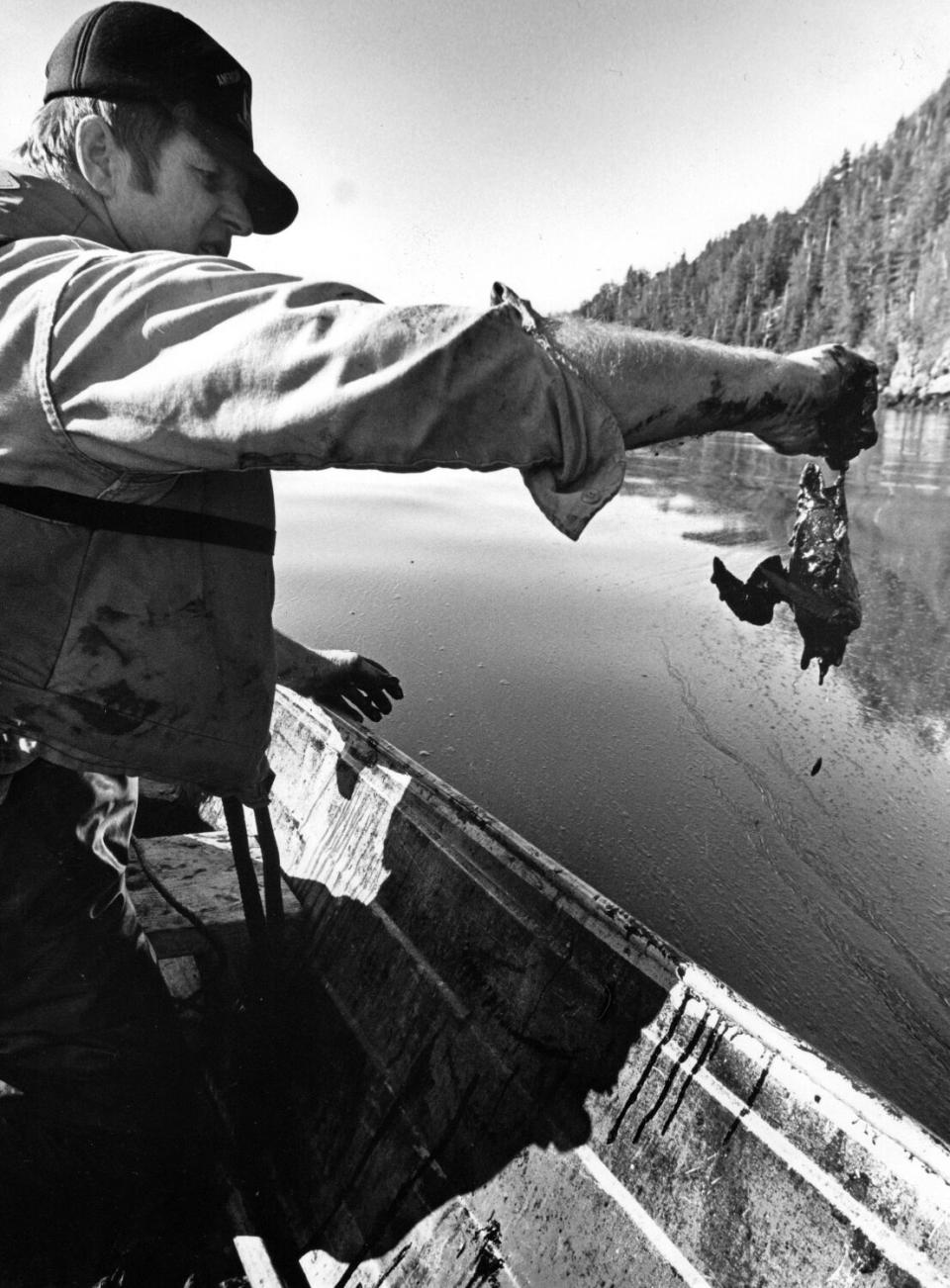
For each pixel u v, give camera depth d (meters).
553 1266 1.09
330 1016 1.59
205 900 1.73
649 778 3.91
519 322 0.70
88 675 1.01
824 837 3.41
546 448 0.71
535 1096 1.23
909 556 7.25
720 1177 1.01
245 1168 1.44
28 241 0.87
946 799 3.57
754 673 4.96
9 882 1.10
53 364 0.77
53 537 0.93
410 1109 1.36
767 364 0.78
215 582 1.06
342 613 6.26
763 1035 1.06
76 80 0.95
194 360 0.71
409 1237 1.23
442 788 1.68
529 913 1.38
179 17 0.98
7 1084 1.18
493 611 6.11
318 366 0.68
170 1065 1.28
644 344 0.73
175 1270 1.27
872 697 4.48
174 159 0.99
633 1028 1.17
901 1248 0.85
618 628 5.75
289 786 2.16
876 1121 0.93
